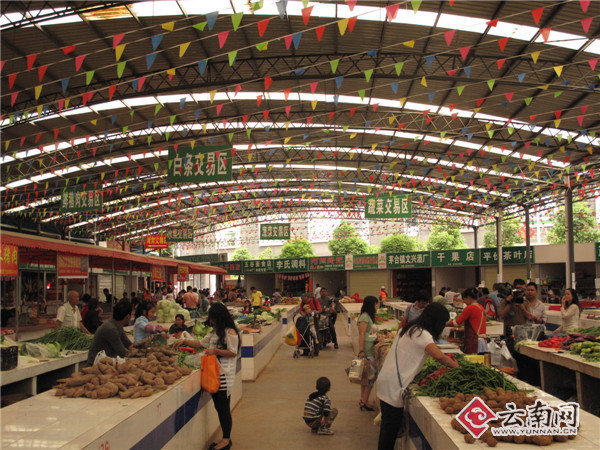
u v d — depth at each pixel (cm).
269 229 3403
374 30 1274
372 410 717
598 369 517
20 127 1702
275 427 639
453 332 836
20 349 655
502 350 705
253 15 1181
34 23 1062
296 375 1027
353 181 3152
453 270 3597
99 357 477
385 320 1116
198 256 4684
